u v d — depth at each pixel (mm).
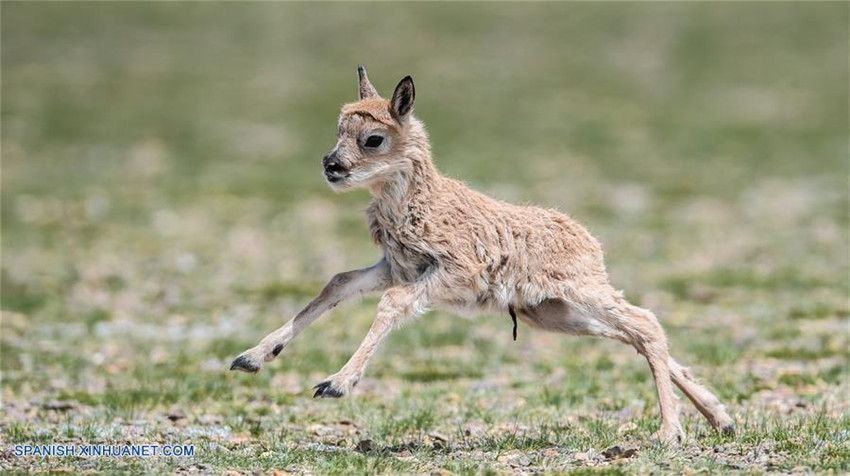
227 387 45719
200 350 54469
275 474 30438
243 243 91312
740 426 36938
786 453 32000
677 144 144000
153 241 91375
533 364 52156
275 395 44562
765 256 84500
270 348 33531
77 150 136500
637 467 30547
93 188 115688
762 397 42750
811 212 105062
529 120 157625
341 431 38312
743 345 54469
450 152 136375
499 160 132125
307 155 136875
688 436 35219
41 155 133000
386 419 39688
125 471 30953
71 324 61375
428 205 34562
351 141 34438
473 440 36094
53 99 164000
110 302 67875
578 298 35406
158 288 72500
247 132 148750
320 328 61812
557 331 36188
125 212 104250
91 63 187750
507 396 44656
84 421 39500
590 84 180875
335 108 163125
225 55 195875
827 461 30688
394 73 185500
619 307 35500
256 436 37156
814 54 198000
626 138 147625
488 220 34875
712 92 175750
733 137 147750
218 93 171125
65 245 88812
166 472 30922
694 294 70062
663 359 35281
